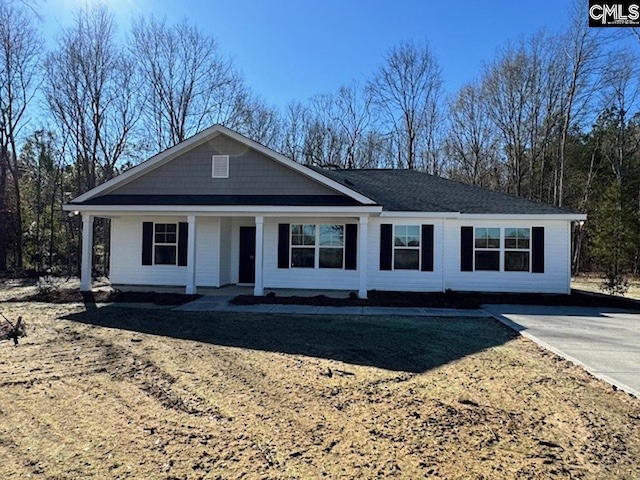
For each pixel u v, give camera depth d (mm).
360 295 12633
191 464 3283
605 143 30656
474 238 14438
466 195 16031
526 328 9031
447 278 14469
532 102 30516
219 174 13891
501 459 3424
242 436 3801
